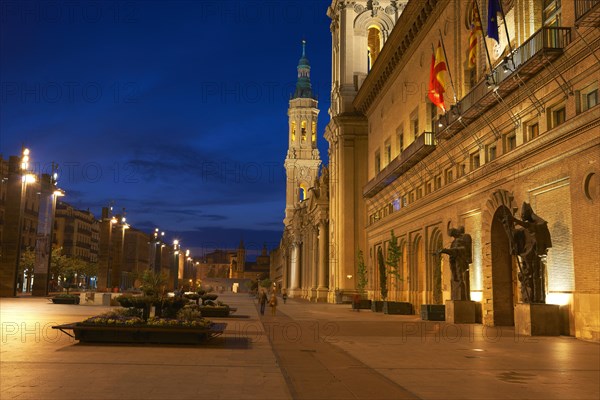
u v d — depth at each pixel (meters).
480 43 32.81
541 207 24.75
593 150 20.72
